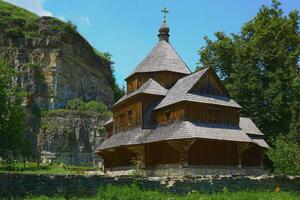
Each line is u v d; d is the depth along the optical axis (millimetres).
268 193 29891
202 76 41250
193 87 40500
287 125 56438
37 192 24703
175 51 49625
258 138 48156
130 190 24703
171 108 40875
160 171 40125
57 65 90188
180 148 38031
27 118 79750
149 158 42000
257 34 61406
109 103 101875
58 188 25328
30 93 85938
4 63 34906
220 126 40344
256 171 44906
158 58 48219
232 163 41531
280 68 58094
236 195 27234
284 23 60625
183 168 37781
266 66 60312
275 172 45906
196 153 39688
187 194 28375
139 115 43625
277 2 63438
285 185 34812
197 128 38500
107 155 51688
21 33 91750
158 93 44000
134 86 48562
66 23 95750
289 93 57688
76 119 81875
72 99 91750
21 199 23156
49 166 59344
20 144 34750
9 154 34844
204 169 39188
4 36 90688
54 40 91562
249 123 49156
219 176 32188
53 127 80250
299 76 60344
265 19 62719
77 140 80438
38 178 24875
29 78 87312
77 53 95812
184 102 39250
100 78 101812
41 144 78688
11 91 35094
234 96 58625
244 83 58562
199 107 40062
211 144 40719
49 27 93062
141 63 48969
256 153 47281
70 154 79125
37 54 90562
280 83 56562
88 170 57938
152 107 43844
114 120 50625
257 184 32938
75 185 25859
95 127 82812
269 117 56125
